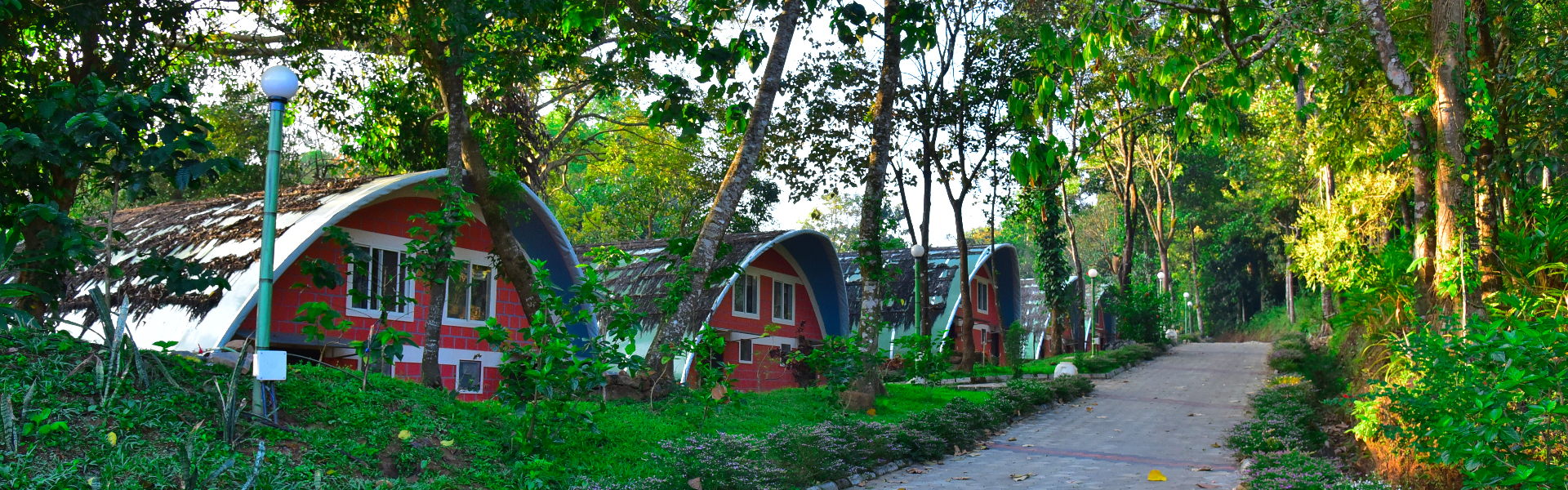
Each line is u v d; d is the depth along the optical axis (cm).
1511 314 901
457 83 1345
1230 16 1025
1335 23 1110
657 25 1428
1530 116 1196
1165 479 987
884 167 1723
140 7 1231
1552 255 1044
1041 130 811
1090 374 2591
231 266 1336
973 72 2103
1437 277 1124
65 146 755
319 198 1499
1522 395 631
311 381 862
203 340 1250
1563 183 1156
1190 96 934
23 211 752
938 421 1280
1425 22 1314
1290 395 1585
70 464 582
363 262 1003
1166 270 4566
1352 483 761
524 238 1805
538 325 876
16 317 771
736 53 1515
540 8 1306
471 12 1238
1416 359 772
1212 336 6494
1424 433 705
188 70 1725
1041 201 2839
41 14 1135
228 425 671
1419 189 1195
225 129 2506
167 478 593
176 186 766
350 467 714
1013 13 1883
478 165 1440
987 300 3769
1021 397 1717
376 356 877
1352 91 1513
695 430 1118
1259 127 3008
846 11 1617
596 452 923
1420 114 1180
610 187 4312
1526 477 557
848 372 1530
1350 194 2022
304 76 1659
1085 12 948
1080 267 4075
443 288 1233
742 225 3369
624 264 2227
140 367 717
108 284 759
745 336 2311
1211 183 5784
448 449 818
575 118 2789
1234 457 1141
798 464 953
